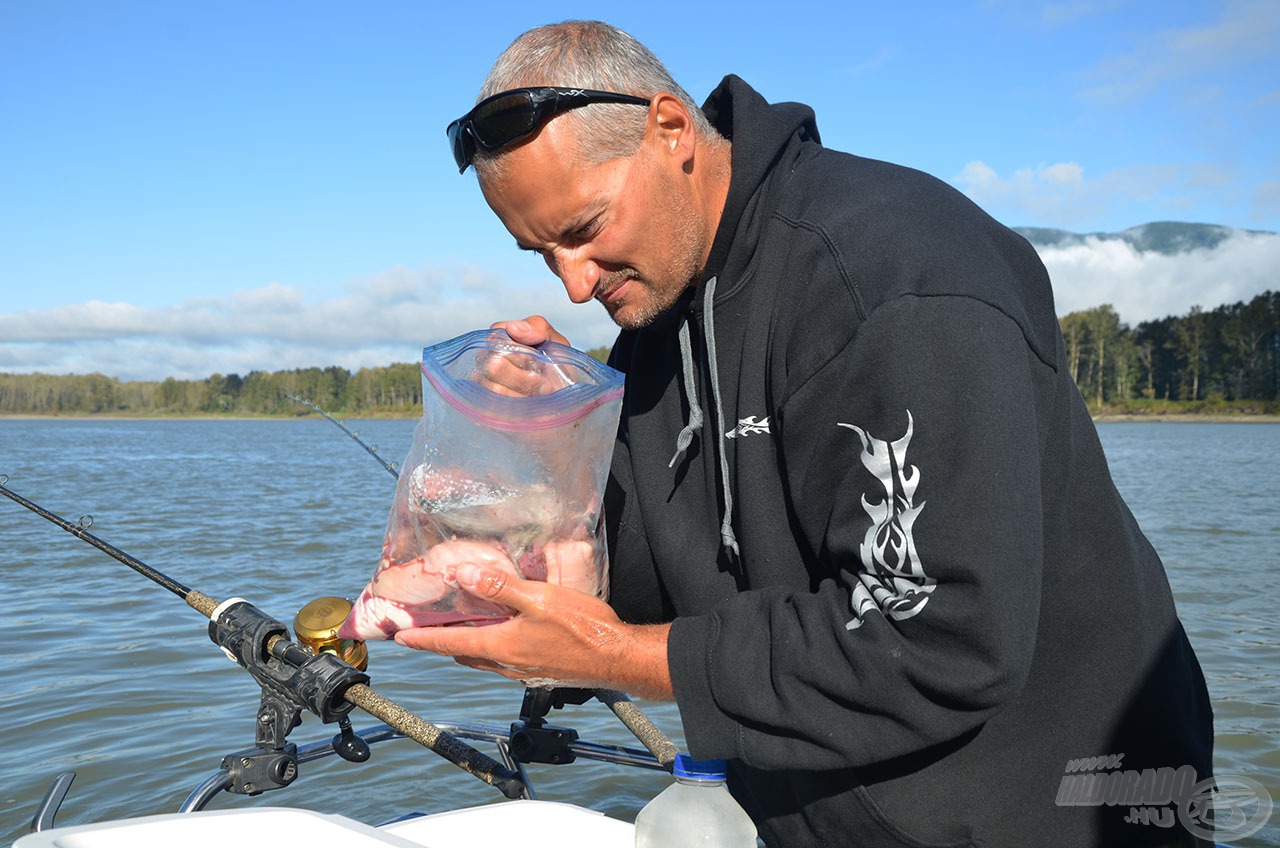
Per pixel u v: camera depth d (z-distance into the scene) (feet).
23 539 35.50
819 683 3.79
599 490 4.62
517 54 4.46
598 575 4.64
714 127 5.12
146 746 14.14
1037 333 4.12
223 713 15.55
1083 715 4.33
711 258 4.58
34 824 4.72
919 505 3.64
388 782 12.69
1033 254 4.25
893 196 4.17
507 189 4.41
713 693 3.98
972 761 4.30
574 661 4.10
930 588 3.64
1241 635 20.29
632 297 4.70
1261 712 15.03
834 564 4.01
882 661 3.67
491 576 4.03
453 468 4.32
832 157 4.63
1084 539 4.32
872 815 4.37
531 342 4.90
